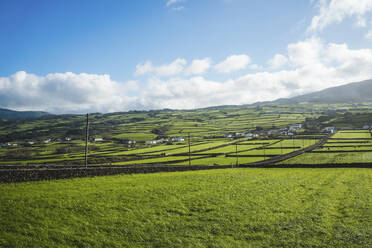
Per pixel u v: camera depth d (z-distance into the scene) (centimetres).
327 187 3638
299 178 4725
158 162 10106
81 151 14362
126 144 17362
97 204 2386
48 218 2030
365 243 1762
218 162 10088
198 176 4356
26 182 3086
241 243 1789
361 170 6725
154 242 1780
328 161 8762
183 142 18050
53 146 17150
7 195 2470
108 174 4112
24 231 1806
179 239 1825
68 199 2469
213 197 2778
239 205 2530
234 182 3791
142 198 2650
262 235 1900
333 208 2509
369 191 3344
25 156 12512
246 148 13712
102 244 1725
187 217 2197
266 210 2403
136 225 2012
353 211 2386
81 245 1698
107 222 2033
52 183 3134
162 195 2795
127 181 3525
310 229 1998
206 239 1833
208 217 2203
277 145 14000
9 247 1602
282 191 3247
